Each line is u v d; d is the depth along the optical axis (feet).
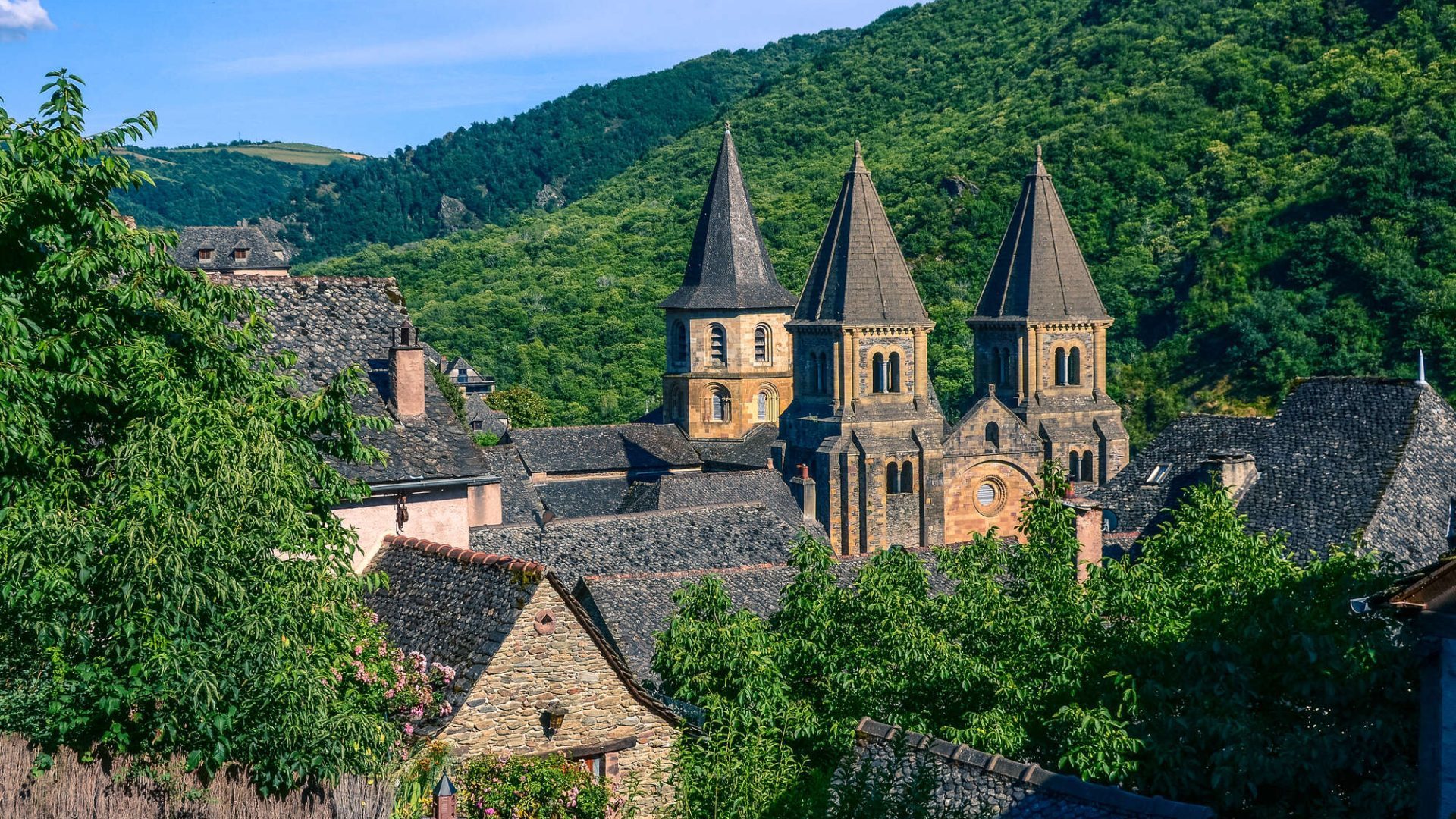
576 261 611.88
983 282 483.51
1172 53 577.84
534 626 93.45
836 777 77.77
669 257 594.65
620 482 332.60
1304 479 171.12
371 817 76.59
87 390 80.43
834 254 331.36
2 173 81.20
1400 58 494.59
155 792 74.23
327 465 91.20
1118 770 78.79
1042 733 92.17
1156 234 481.05
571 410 488.44
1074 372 342.44
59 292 83.66
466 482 121.39
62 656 74.74
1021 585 104.37
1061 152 520.01
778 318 356.38
